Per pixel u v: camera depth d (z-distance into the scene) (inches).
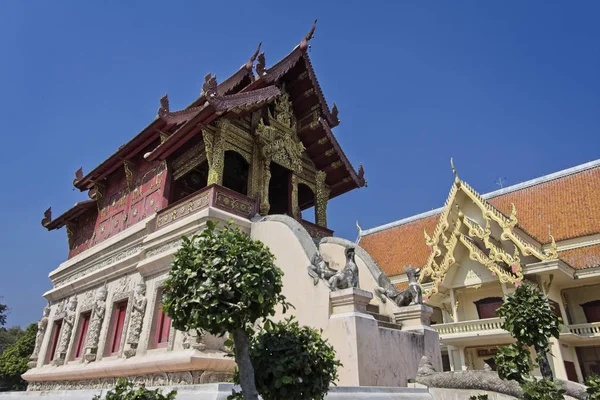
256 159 550.6
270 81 554.6
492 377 260.4
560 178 972.6
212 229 185.6
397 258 1083.9
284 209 663.1
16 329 2415.1
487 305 790.5
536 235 852.6
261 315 168.1
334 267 493.7
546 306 267.0
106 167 679.1
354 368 300.2
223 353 373.1
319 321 341.7
